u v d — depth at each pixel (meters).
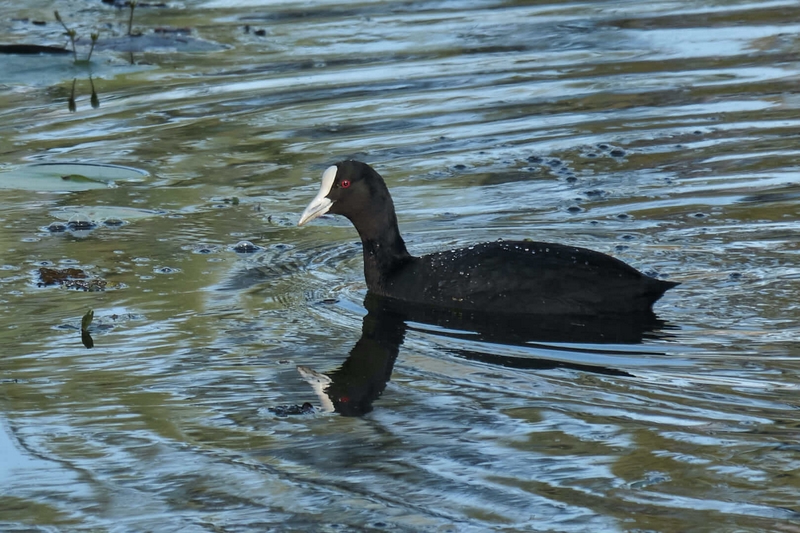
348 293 12.30
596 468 8.27
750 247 12.94
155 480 8.28
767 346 10.43
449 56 21.73
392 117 18.48
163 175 16.12
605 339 10.77
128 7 25.86
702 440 8.66
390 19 24.59
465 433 8.89
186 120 18.48
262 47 22.52
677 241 13.24
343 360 10.45
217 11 25.58
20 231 14.19
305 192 15.44
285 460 8.52
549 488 8.01
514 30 23.55
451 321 11.41
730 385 9.65
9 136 17.80
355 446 8.72
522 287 11.59
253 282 12.55
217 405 9.51
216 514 7.79
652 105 18.72
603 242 13.34
